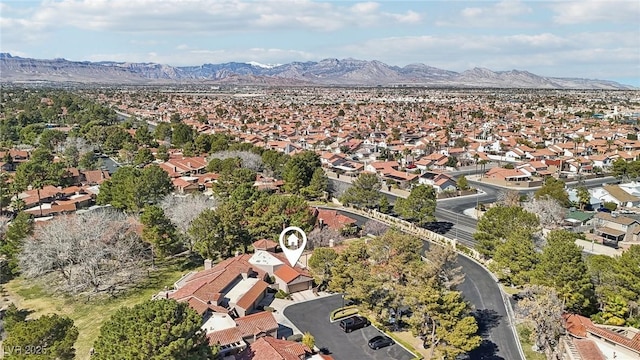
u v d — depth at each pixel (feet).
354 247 201.26
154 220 234.79
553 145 568.41
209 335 155.22
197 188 378.94
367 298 178.19
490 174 442.50
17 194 342.23
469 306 164.14
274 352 146.51
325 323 185.88
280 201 270.67
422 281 166.09
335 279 196.03
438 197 381.40
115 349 120.57
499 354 165.27
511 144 583.99
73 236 226.99
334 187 382.42
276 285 215.92
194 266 249.55
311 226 270.67
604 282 185.98
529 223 234.99
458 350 151.23
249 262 226.79
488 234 242.37
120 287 223.71
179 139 570.87
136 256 241.55
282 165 411.54
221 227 240.53
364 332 179.32
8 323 176.76
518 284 202.28
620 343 154.81
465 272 234.79
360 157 536.01
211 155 460.96
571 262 177.78
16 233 238.68
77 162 474.08
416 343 171.53
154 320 125.49
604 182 440.04
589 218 304.50
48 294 218.18
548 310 159.94
